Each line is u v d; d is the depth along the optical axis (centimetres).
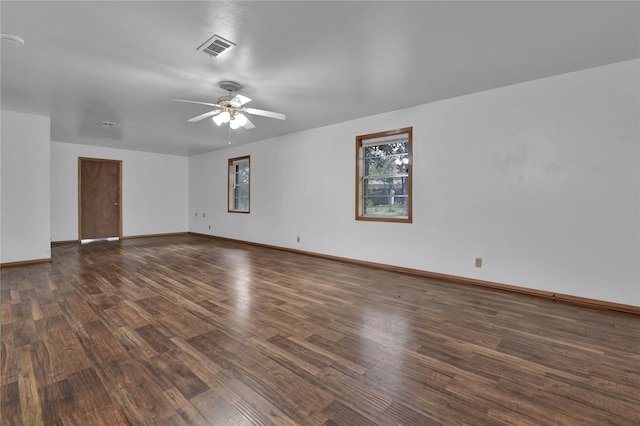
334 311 277
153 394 159
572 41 248
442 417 145
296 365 189
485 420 143
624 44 252
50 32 232
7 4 197
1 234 439
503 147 347
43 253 472
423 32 234
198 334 229
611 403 156
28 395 157
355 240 482
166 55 269
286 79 323
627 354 206
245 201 709
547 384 172
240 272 420
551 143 318
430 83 335
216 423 140
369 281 378
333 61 282
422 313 274
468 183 371
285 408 151
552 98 317
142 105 406
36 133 459
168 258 515
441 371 184
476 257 368
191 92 358
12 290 330
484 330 241
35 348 205
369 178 474
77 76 313
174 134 588
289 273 416
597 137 295
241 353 202
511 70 303
